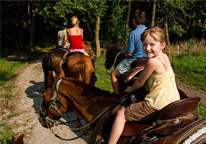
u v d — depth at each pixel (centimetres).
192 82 901
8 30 2153
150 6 1736
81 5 1338
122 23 1683
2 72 1184
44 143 536
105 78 982
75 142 531
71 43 573
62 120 635
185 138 221
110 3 1622
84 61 541
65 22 743
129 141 252
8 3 2036
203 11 1636
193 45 1303
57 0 1347
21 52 1911
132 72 313
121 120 262
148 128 245
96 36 1436
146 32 245
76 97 341
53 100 349
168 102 245
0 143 536
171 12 1524
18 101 808
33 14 1820
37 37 2209
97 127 298
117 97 308
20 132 591
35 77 1116
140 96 276
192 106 251
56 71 672
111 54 486
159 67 241
